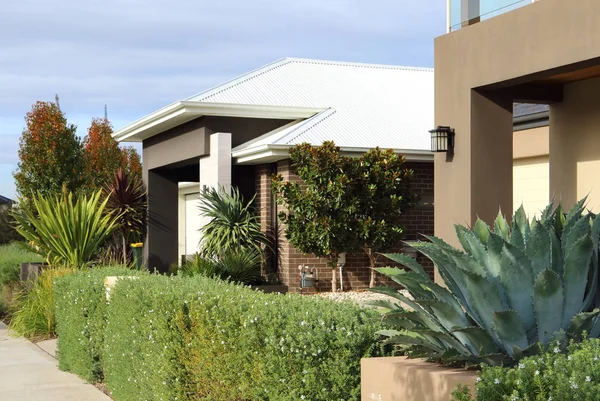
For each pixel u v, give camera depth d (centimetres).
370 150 1631
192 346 661
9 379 990
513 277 410
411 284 457
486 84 1004
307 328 514
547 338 406
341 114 1922
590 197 1104
